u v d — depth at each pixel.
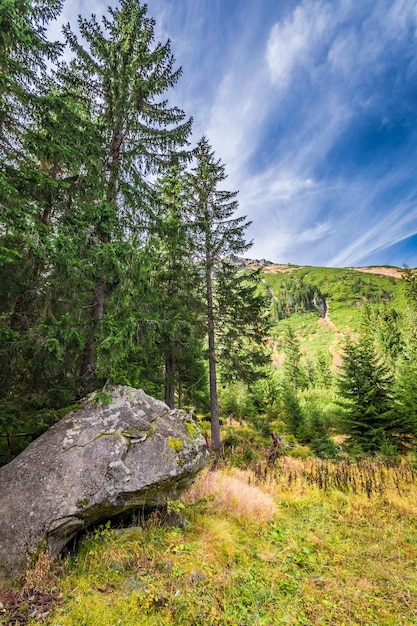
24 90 5.90
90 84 8.41
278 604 3.81
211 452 13.38
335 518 6.69
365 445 14.70
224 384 16.41
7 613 3.30
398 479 9.02
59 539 4.37
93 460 4.99
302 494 8.23
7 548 3.96
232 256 15.57
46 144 6.34
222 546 5.02
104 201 7.46
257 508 6.71
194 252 14.73
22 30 5.36
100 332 6.38
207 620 3.44
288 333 58.25
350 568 4.74
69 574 4.03
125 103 8.48
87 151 7.43
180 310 12.40
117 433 5.51
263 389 31.78
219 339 15.61
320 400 32.22
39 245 5.64
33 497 4.48
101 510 4.70
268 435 21.52
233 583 4.16
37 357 6.03
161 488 5.33
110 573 4.06
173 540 5.00
